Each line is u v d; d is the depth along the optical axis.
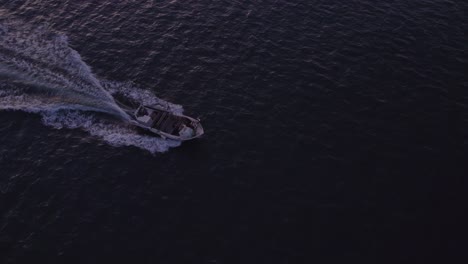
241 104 57.50
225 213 46.19
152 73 61.16
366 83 60.31
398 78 60.94
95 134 53.62
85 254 42.81
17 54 62.09
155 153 51.84
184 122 53.88
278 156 51.69
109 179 49.28
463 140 53.44
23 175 49.47
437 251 43.19
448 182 49.12
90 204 47.00
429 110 56.88
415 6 72.81
